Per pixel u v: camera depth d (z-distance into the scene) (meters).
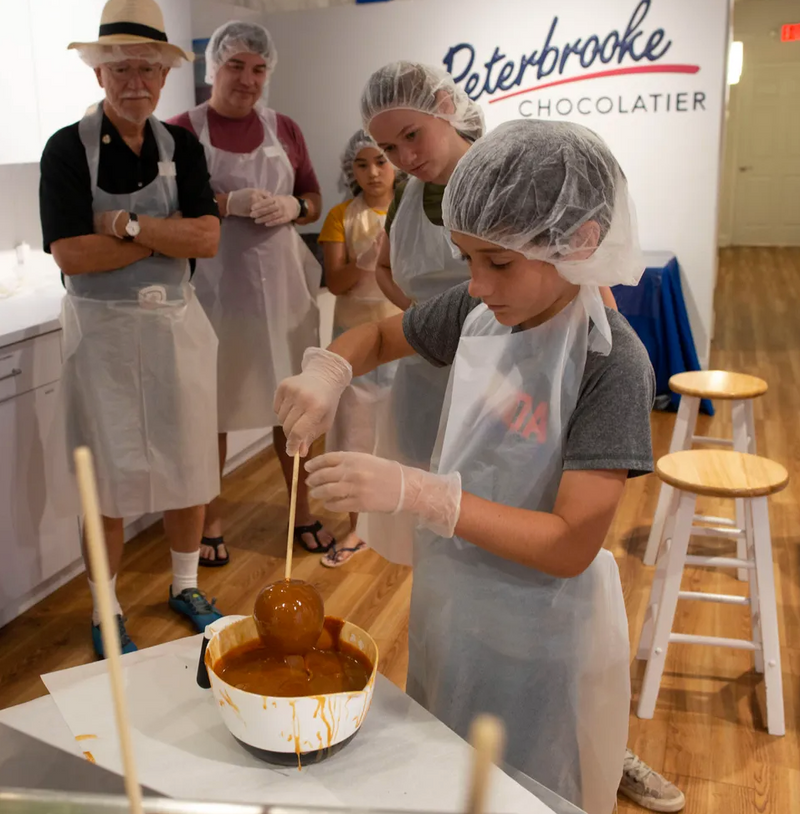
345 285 3.27
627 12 4.83
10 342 2.65
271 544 3.47
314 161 5.63
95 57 2.30
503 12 5.04
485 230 1.09
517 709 1.29
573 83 5.01
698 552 3.35
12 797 0.69
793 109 10.71
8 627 2.86
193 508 2.83
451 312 1.42
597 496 1.11
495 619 1.27
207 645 1.05
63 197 2.38
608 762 1.35
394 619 2.90
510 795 0.93
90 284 2.49
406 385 2.04
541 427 1.18
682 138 4.92
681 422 3.16
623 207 1.12
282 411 1.33
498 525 1.10
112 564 2.69
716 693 2.51
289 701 0.92
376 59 5.35
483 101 5.20
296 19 5.42
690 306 5.16
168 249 2.47
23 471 2.78
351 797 0.92
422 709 1.08
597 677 1.29
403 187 2.30
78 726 1.04
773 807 2.09
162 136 2.48
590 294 1.14
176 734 1.03
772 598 2.29
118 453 2.56
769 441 4.50
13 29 2.99
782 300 7.94
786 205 11.07
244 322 3.11
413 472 1.10
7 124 3.01
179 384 2.59
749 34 10.54
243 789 0.94
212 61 2.94
